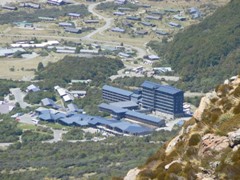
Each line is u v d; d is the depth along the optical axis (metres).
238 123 108.31
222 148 105.31
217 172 101.81
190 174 103.81
